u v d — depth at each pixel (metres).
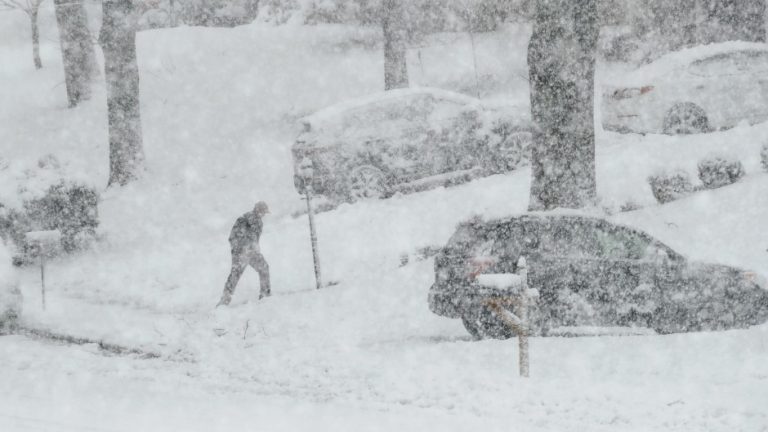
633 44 122.75
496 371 41.47
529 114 87.88
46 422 32.88
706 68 85.00
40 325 59.03
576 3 64.69
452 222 74.06
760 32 112.19
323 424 33.06
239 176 105.94
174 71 146.62
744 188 68.38
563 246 48.22
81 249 87.50
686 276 46.91
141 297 68.75
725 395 34.81
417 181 84.44
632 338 45.03
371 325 54.06
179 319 57.78
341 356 45.62
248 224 62.88
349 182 83.31
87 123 136.38
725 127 84.56
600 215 48.91
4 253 60.41
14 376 43.47
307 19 163.00
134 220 96.12
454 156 85.38
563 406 34.44
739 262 56.16
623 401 34.59
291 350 47.44
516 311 41.66
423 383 38.97
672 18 117.44
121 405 36.28
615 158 81.69
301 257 72.31
